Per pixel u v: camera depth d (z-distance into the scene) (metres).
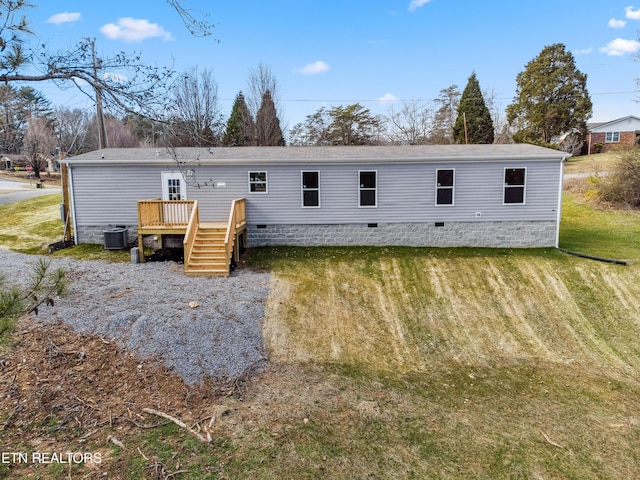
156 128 4.55
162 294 9.41
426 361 8.27
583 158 31.95
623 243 14.48
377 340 8.88
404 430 5.60
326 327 9.08
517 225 13.90
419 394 6.78
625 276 11.60
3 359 6.14
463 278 11.77
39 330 7.05
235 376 6.69
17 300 3.55
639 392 7.35
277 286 10.75
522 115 36.09
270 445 4.97
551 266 12.30
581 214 18.95
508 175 13.70
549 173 13.63
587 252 13.42
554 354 8.73
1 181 33.28
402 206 13.99
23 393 5.52
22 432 4.82
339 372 7.39
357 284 11.34
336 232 14.20
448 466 4.90
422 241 14.10
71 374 6.09
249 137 32.75
